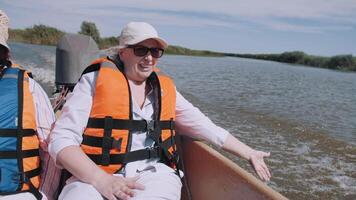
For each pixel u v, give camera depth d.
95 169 1.67
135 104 1.91
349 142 6.07
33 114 1.77
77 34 3.22
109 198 1.61
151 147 1.94
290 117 8.15
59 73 3.15
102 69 1.89
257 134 6.29
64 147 1.71
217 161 1.90
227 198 1.79
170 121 2.02
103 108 1.83
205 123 2.17
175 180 1.93
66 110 1.83
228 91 12.55
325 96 13.54
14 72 1.80
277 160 4.88
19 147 1.70
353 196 3.78
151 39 1.89
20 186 1.70
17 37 35.84
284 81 19.58
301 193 3.83
